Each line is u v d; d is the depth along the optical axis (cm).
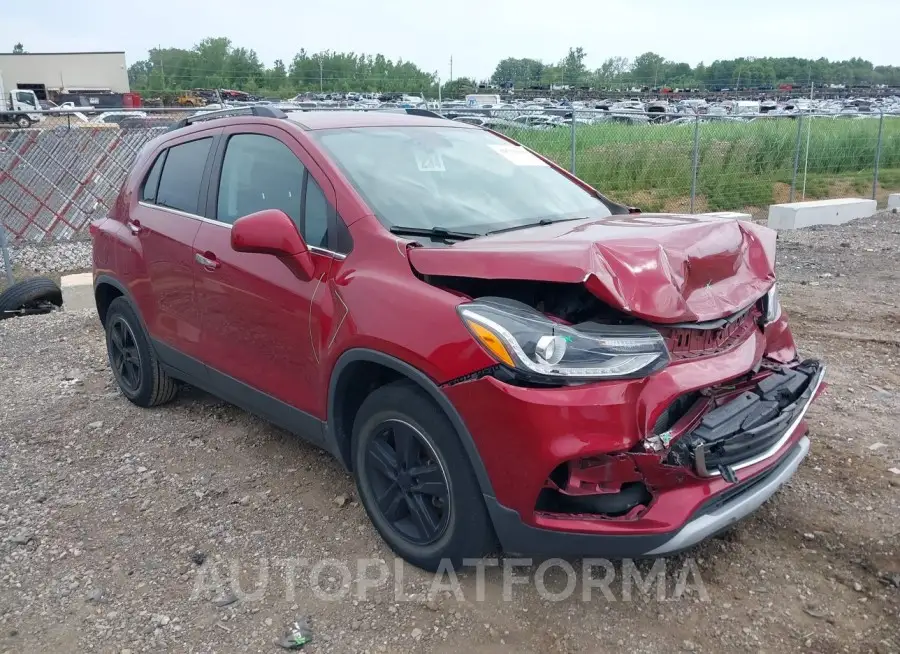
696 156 1424
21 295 812
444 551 303
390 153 378
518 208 376
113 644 284
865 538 337
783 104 4525
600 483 264
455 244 309
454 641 282
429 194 358
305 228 352
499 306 273
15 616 300
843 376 544
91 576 325
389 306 300
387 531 328
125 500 387
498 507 277
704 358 282
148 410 506
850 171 2075
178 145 460
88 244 1258
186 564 332
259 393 384
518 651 276
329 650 279
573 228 327
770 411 293
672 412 277
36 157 1218
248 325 378
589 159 1577
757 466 285
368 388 342
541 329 263
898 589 304
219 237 397
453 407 279
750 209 1666
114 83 4828
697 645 278
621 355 259
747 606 297
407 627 289
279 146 380
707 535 272
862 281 866
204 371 425
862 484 384
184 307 429
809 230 1316
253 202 384
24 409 514
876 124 2161
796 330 665
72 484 406
